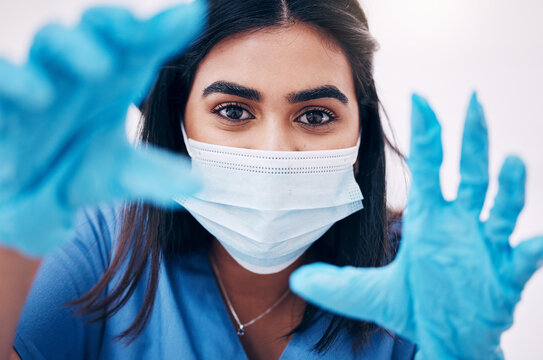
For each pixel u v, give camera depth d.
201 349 1.05
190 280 1.10
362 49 1.01
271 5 0.90
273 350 1.13
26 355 0.97
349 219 1.18
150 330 1.07
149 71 0.46
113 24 0.42
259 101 0.93
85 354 1.09
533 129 3.07
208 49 0.93
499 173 0.66
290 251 1.03
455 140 3.09
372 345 1.11
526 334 2.30
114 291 1.07
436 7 3.17
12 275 0.68
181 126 1.09
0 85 0.40
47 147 0.46
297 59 0.91
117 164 0.49
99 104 0.45
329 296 0.68
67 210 0.50
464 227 0.68
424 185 0.67
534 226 2.66
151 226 1.08
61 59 0.41
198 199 1.00
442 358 0.70
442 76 3.20
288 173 0.96
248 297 1.13
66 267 1.06
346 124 1.01
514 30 3.16
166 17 0.43
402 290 0.71
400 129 2.95
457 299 0.68
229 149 0.96
